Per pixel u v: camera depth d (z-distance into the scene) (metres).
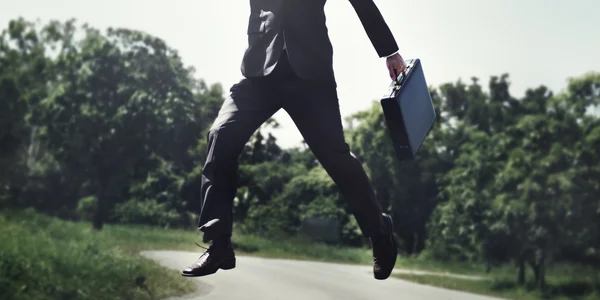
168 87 51.38
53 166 51.69
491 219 38.53
